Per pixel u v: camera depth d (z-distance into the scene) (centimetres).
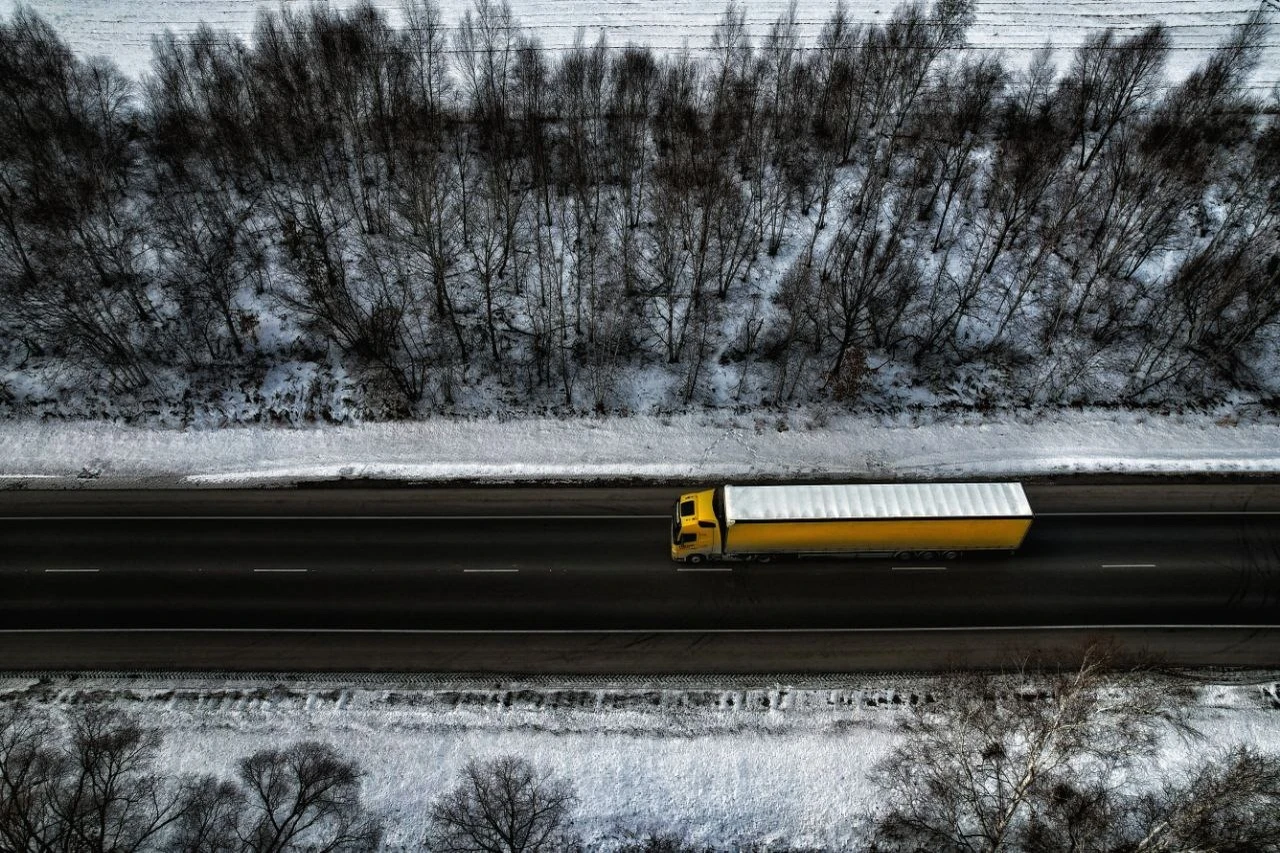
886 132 7150
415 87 7012
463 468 5284
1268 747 3900
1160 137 6700
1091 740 3438
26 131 6362
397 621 4409
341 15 8450
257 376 5753
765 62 7269
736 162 6881
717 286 6122
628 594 4541
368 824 3647
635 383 5775
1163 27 8319
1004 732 3584
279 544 4806
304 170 6581
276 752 3759
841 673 4188
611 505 5053
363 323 5612
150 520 4953
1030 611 4456
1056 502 5069
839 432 5541
